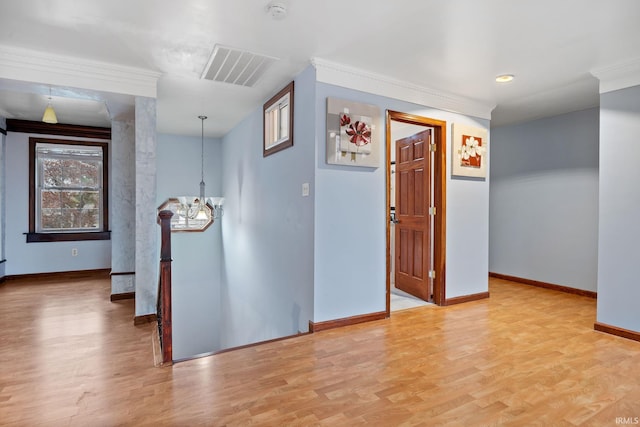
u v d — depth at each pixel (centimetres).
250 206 474
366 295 336
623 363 246
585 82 345
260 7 219
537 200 489
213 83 355
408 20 235
